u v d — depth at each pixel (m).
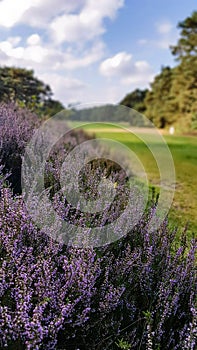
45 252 1.87
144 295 2.04
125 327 1.88
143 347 1.80
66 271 1.77
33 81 8.72
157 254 2.30
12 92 7.89
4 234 1.85
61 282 1.79
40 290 1.63
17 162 3.28
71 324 1.67
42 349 1.55
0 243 1.84
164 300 1.89
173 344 1.84
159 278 2.15
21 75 8.39
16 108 6.29
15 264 1.73
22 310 1.53
